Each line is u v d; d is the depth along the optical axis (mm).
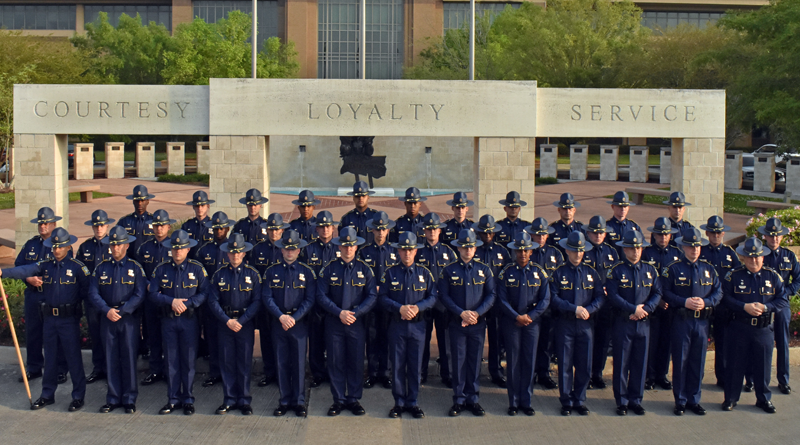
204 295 8359
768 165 30359
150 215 10680
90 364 9727
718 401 8734
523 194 13930
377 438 7602
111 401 8312
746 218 22562
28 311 9102
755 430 7816
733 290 8461
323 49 61781
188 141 55938
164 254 9539
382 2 61594
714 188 14234
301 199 10523
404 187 31594
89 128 13742
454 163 31625
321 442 7488
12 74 30125
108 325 8242
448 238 10234
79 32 65438
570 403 8352
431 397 8844
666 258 9344
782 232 8906
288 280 8273
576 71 44312
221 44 44969
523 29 46344
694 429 7859
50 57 34438
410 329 8203
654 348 9133
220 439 7539
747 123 29812
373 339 9195
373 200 27109
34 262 9258
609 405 8602
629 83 44969
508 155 13859
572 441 7535
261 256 9539
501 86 13719
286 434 7695
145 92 13812
